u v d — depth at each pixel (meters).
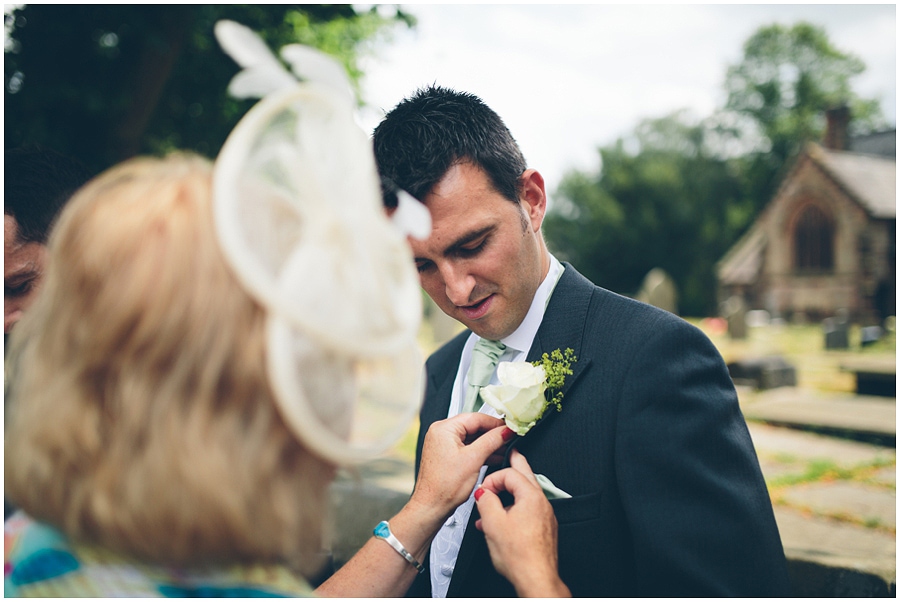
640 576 1.22
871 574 2.63
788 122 43.75
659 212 40.69
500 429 1.40
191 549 0.70
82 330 0.71
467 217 1.37
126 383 0.69
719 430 1.28
